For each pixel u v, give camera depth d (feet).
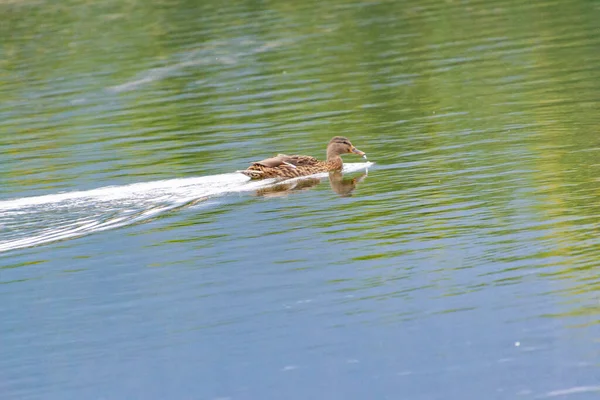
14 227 61.87
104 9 151.02
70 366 45.03
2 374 44.93
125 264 54.90
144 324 48.14
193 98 99.04
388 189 64.69
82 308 50.34
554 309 45.73
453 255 52.54
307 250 55.01
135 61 117.91
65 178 73.36
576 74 93.30
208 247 56.49
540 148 70.49
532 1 132.57
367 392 40.93
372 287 49.78
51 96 105.81
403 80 98.32
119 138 85.81
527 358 42.27
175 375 43.45
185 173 72.23
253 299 49.70
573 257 50.67
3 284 53.57
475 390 40.50
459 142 74.74
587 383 40.19
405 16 130.00
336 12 136.26
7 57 126.41
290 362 43.70
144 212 63.10
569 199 58.85
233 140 81.61
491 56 104.83
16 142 87.86
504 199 60.18
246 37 125.39
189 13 143.84
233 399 41.24
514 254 51.83
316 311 47.91
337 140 71.51
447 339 44.32
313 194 65.26
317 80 101.60
